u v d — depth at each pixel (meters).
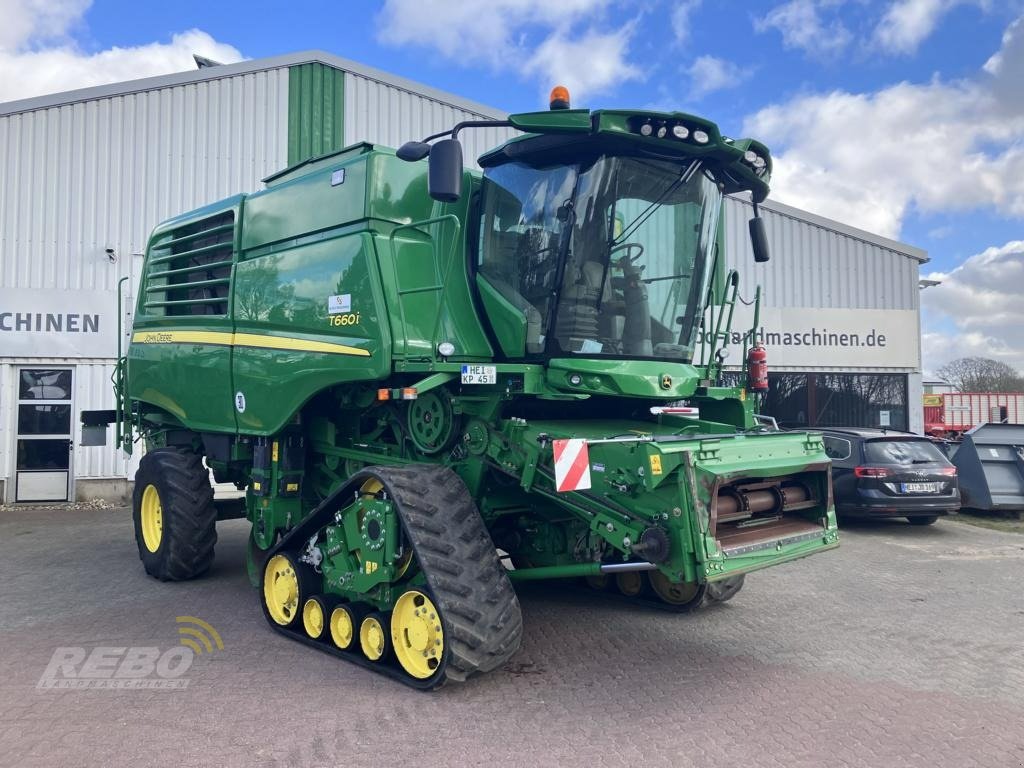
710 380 6.07
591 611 6.41
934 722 4.20
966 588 7.46
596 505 4.58
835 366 16.23
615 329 5.32
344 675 4.81
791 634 5.83
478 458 5.21
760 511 4.78
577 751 3.77
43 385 12.90
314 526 5.48
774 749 3.83
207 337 6.89
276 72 13.76
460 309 5.54
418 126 14.29
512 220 5.44
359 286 5.33
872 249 16.39
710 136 5.05
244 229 6.64
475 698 4.44
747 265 15.96
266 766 3.59
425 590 4.50
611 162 5.04
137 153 13.27
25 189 12.88
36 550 8.99
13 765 3.58
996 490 12.11
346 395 5.86
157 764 3.60
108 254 13.06
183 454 7.43
